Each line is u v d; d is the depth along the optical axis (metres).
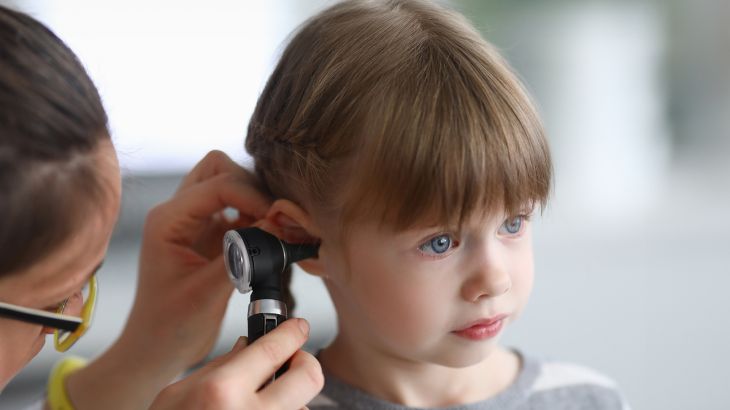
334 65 0.88
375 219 0.85
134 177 1.32
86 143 0.68
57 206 0.66
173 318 1.03
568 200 2.30
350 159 0.85
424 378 0.99
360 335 0.98
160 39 1.90
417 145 0.80
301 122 0.89
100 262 0.76
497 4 2.13
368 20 0.91
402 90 0.83
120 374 1.07
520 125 0.84
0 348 0.73
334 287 1.00
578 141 2.31
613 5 2.29
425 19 0.92
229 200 1.00
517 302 0.90
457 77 0.84
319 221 0.92
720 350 2.16
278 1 1.96
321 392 1.01
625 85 2.33
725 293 2.20
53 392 1.11
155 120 1.90
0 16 0.68
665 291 2.19
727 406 2.13
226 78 1.94
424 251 0.85
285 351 0.76
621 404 1.07
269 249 0.82
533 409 1.03
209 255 1.05
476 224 0.83
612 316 2.16
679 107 2.40
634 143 2.36
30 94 0.65
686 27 2.37
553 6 2.21
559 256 2.20
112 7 1.87
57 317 0.74
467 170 0.80
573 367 1.10
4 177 0.63
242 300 1.77
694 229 2.26
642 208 2.33
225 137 1.95
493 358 1.05
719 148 2.43
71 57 0.72
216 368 0.76
